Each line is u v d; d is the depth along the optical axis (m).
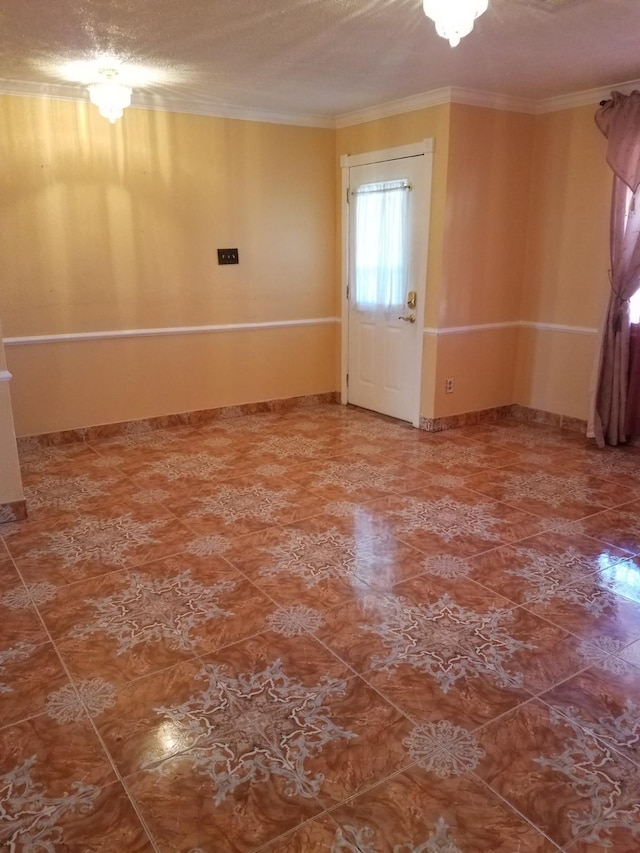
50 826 1.52
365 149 4.88
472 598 2.49
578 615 2.38
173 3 2.63
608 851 1.45
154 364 4.77
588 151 4.37
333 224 5.35
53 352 4.36
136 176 4.39
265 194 4.95
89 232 4.31
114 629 2.29
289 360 5.42
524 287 4.99
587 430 4.47
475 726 1.83
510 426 4.96
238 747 1.75
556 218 4.67
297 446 4.45
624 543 2.95
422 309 4.65
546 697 1.94
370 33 3.04
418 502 3.44
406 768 1.68
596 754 1.72
